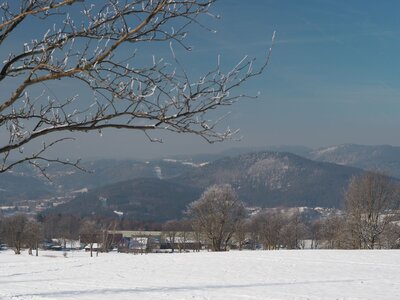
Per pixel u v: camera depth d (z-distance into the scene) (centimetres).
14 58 430
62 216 14562
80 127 420
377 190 6631
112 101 406
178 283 2900
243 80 387
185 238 10156
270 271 3525
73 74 410
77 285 2811
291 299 2322
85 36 419
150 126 405
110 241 11481
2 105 409
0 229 10212
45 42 425
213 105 390
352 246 6744
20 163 450
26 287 2714
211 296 2397
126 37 406
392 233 6694
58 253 10000
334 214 8962
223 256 4750
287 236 9900
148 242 10512
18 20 427
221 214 8000
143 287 2709
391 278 3089
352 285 2772
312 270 3572
